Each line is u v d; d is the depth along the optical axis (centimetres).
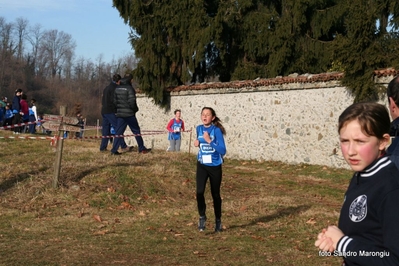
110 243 762
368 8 1528
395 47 1489
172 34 2231
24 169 1180
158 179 1175
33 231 825
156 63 2264
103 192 1062
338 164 1594
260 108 1858
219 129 820
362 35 1460
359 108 277
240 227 896
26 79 6381
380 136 273
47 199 1014
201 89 2083
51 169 1185
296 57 2183
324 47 2127
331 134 1620
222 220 947
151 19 2227
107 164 1234
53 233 816
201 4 2191
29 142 1638
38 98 6316
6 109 2416
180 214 982
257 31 2219
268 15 2191
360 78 1484
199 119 2114
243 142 1914
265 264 677
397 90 384
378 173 272
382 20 1756
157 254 711
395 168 273
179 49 2261
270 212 1023
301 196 1208
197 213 993
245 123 1909
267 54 2261
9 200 1003
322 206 1093
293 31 2161
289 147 1752
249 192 1225
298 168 1642
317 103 1669
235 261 687
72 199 1023
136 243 766
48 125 1049
